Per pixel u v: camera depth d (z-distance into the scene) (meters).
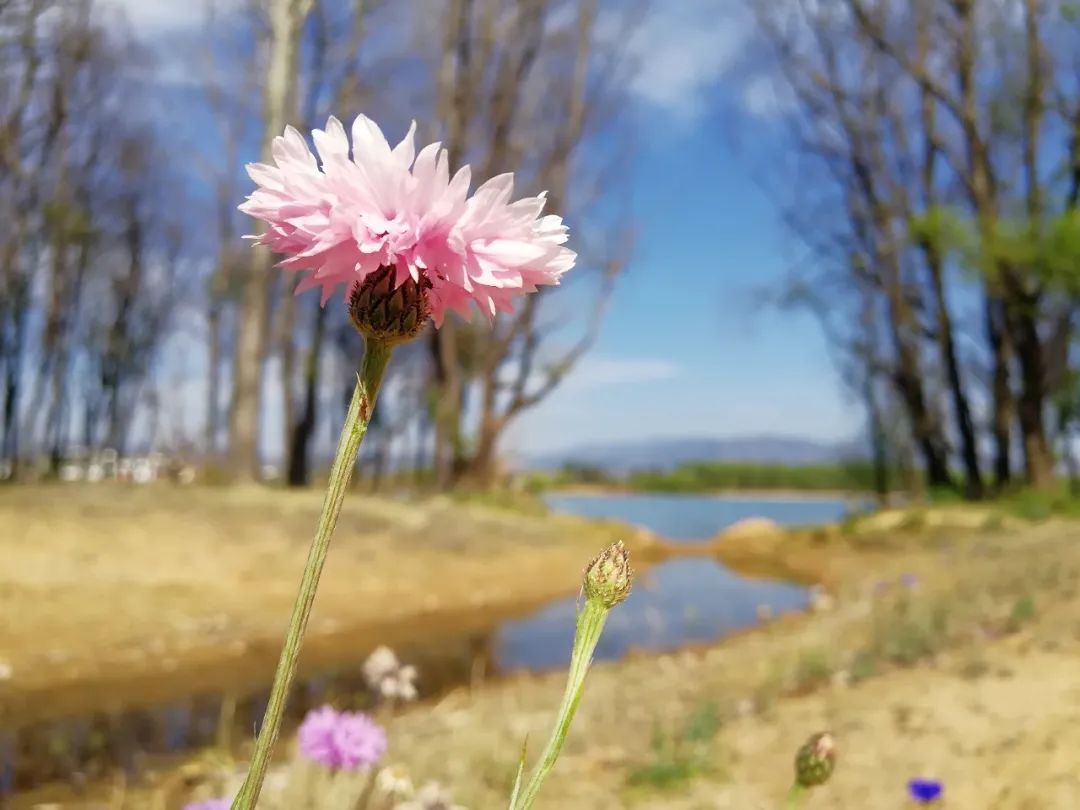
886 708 5.15
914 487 32.09
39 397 29.47
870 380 31.05
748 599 14.79
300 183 1.33
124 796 5.02
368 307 1.28
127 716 6.71
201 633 9.27
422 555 15.14
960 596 8.60
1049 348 21.92
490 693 7.68
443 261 1.31
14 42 23.06
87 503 13.57
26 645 8.19
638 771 4.48
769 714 5.46
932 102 23.56
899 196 24.44
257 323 18.38
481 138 24.48
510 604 13.30
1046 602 7.36
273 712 1.13
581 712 6.14
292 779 3.46
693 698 6.24
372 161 1.32
